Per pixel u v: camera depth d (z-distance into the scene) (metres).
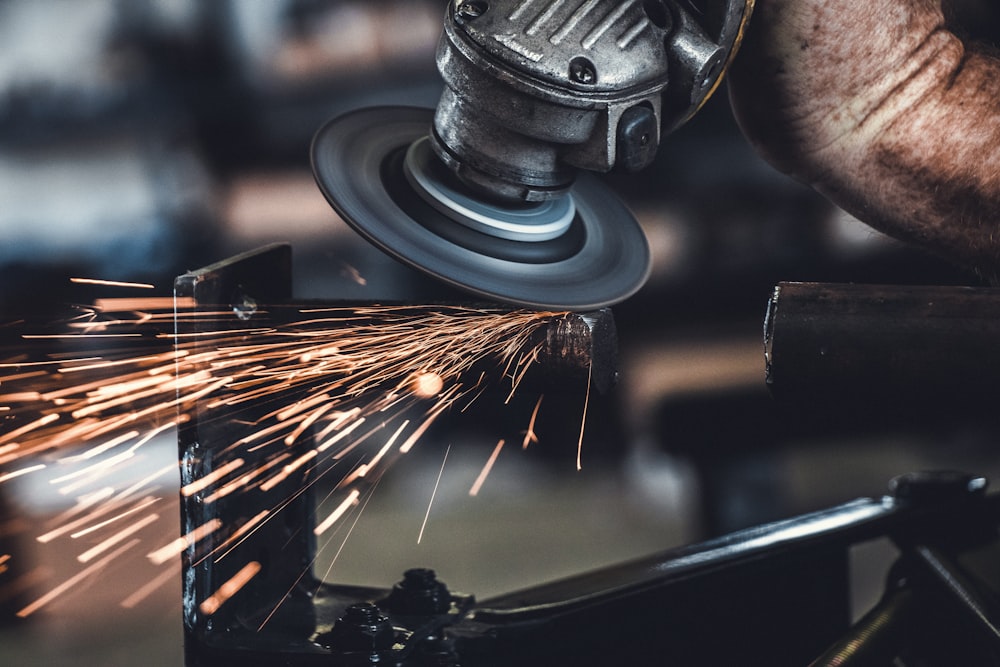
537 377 1.15
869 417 4.05
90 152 3.82
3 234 3.76
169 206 3.84
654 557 1.48
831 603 1.50
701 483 3.75
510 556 3.80
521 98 0.99
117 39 3.79
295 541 1.34
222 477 1.15
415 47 3.88
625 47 1.00
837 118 1.17
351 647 1.14
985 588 1.41
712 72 1.08
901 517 1.55
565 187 1.11
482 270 1.06
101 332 3.26
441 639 1.22
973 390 1.03
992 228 1.20
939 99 1.15
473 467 4.15
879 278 3.58
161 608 3.43
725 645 1.40
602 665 1.29
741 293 3.68
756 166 3.64
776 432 3.78
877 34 1.12
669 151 3.64
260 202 3.86
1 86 3.77
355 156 1.17
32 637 3.29
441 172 1.11
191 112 3.83
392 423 4.07
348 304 1.21
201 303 1.10
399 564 3.77
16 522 3.63
